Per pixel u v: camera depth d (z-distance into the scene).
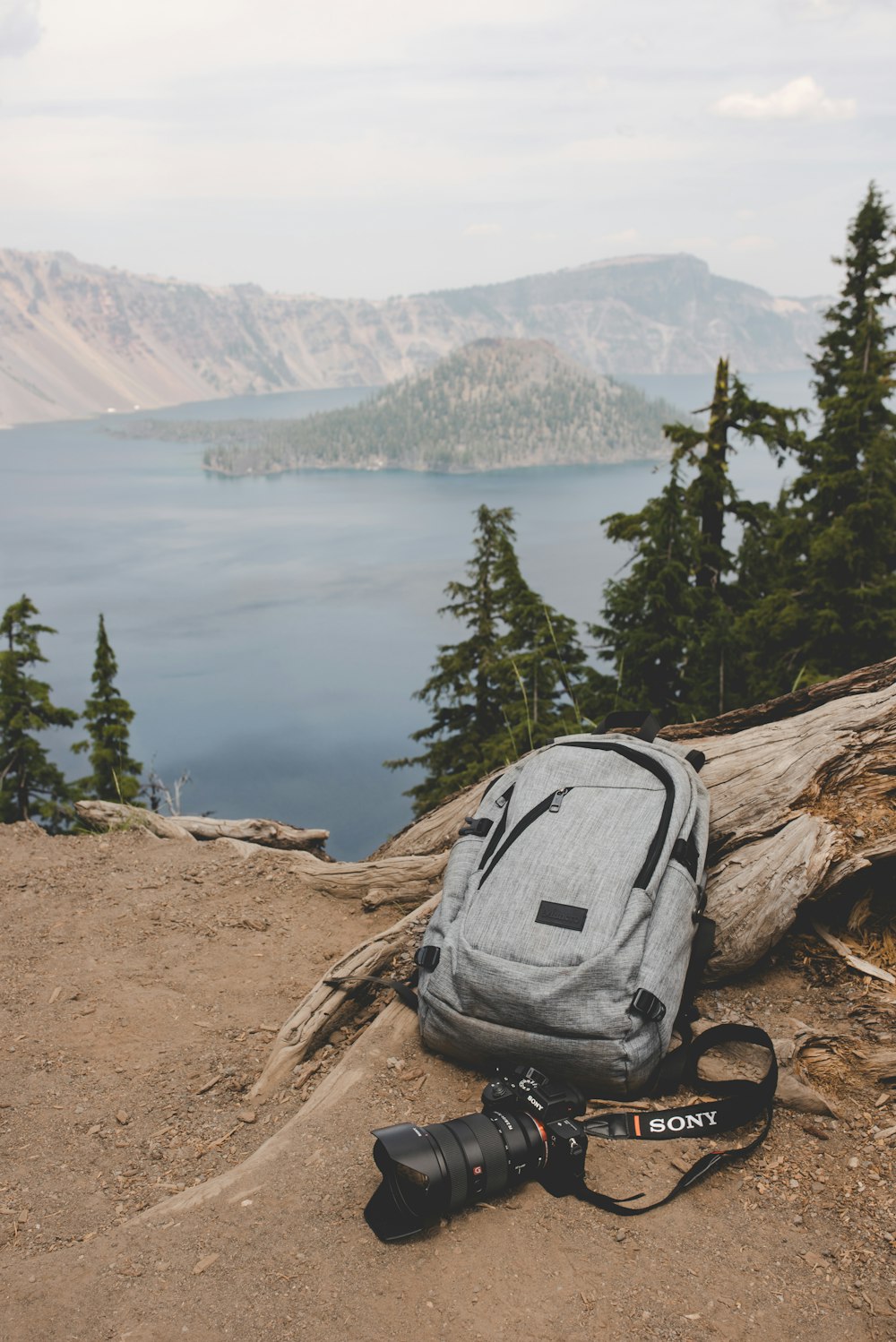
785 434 18.08
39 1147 3.61
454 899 3.82
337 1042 4.24
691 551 16.72
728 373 18.56
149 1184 3.37
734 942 4.00
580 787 3.95
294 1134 3.43
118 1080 4.05
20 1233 3.12
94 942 5.41
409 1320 2.58
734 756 4.83
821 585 15.92
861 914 4.26
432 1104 3.56
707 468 18.78
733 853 4.35
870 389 16.83
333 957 5.20
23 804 30.12
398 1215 2.90
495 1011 3.39
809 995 3.95
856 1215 2.93
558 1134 2.99
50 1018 4.59
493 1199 3.06
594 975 3.27
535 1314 2.59
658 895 3.57
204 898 5.96
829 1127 3.32
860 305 21.91
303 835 7.56
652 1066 3.36
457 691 24.59
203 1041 4.35
